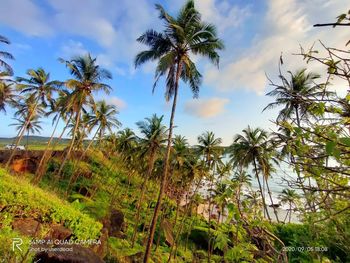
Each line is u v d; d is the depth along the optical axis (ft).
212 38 55.67
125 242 78.07
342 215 5.13
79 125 127.24
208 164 97.19
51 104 105.81
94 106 89.76
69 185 119.34
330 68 4.69
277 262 5.71
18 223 31.58
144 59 60.54
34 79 100.53
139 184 160.97
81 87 83.82
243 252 5.98
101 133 130.52
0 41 78.69
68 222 39.58
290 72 5.65
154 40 58.44
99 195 129.49
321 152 4.89
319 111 4.95
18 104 123.13
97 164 164.86
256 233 6.25
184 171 111.65
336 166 4.51
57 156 144.87
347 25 3.87
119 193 141.38
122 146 126.62
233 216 6.21
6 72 91.81
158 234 94.38
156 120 91.35
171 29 55.88
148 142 88.12
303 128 5.02
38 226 32.42
